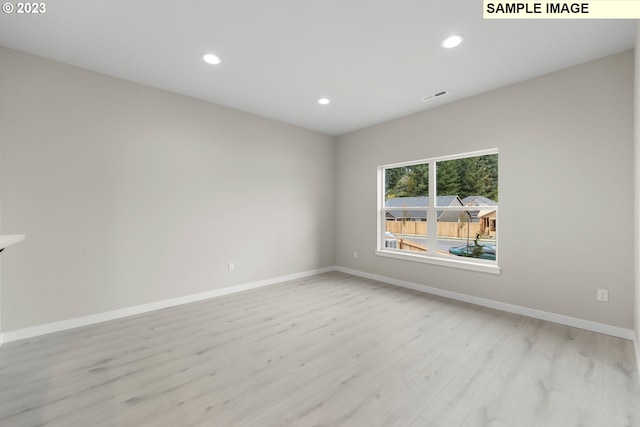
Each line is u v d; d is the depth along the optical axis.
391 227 4.52
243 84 3.09
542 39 2.25
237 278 3.90
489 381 1.84
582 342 2.36
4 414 1.53
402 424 1.47
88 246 2.76
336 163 5.25
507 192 3.08
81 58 2.56
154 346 2.32
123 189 2.97
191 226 3.47
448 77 2.90
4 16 1.99
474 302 3.37
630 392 1.72
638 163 2.01
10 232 2.40
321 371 1.96
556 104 2.76
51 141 2.58
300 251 4.70
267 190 4.25
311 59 2.58
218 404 1.62
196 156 3.51
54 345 2.32
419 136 3.93
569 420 1.50
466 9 1.92
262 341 2.41
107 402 1.64
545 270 2.83
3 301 2.37
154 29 2.14
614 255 2.46
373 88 3.17
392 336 2.50
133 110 3.03
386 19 2.02
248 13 1.96
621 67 2.42
